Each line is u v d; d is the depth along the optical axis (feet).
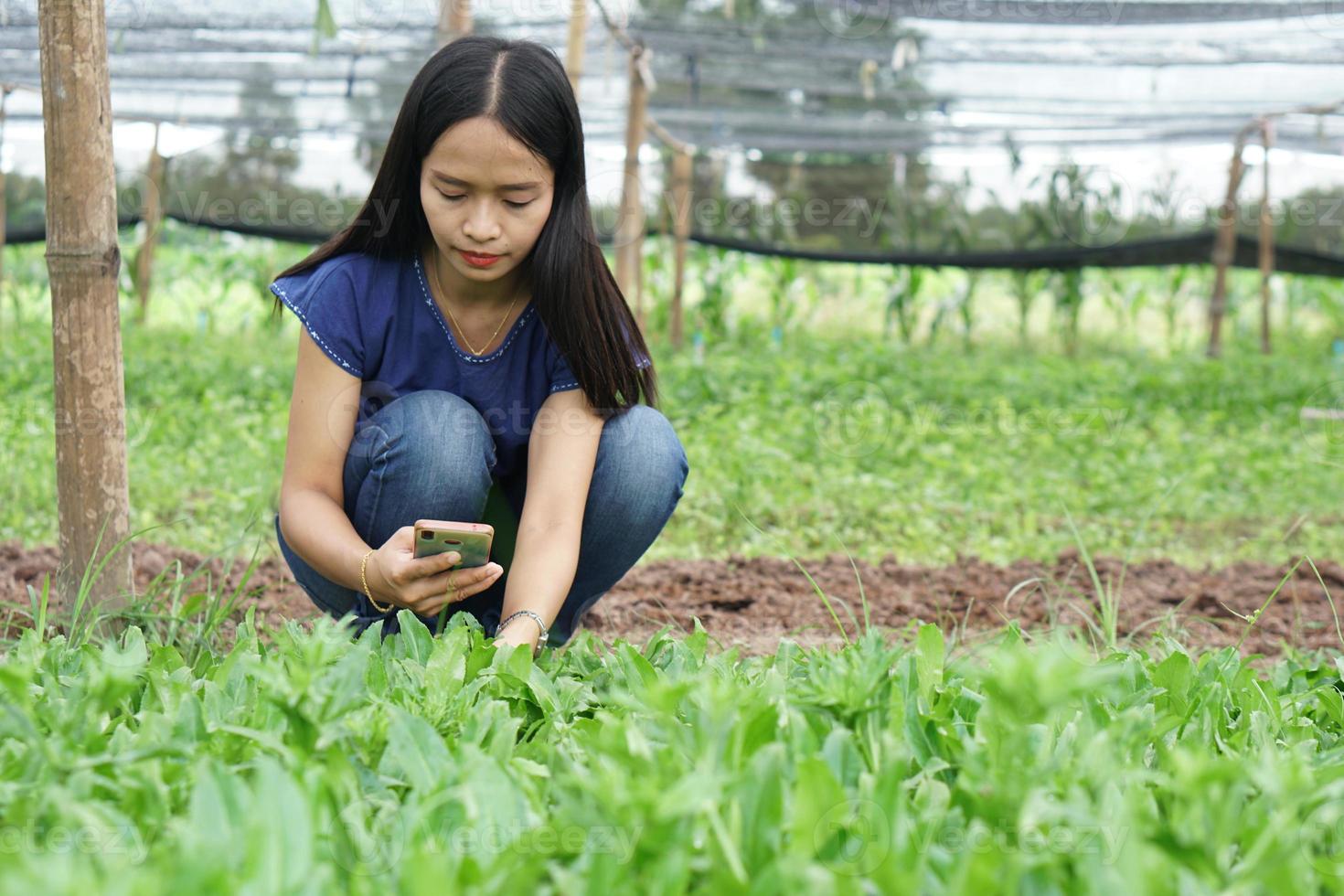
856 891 3.86
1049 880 4.07
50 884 3.39
